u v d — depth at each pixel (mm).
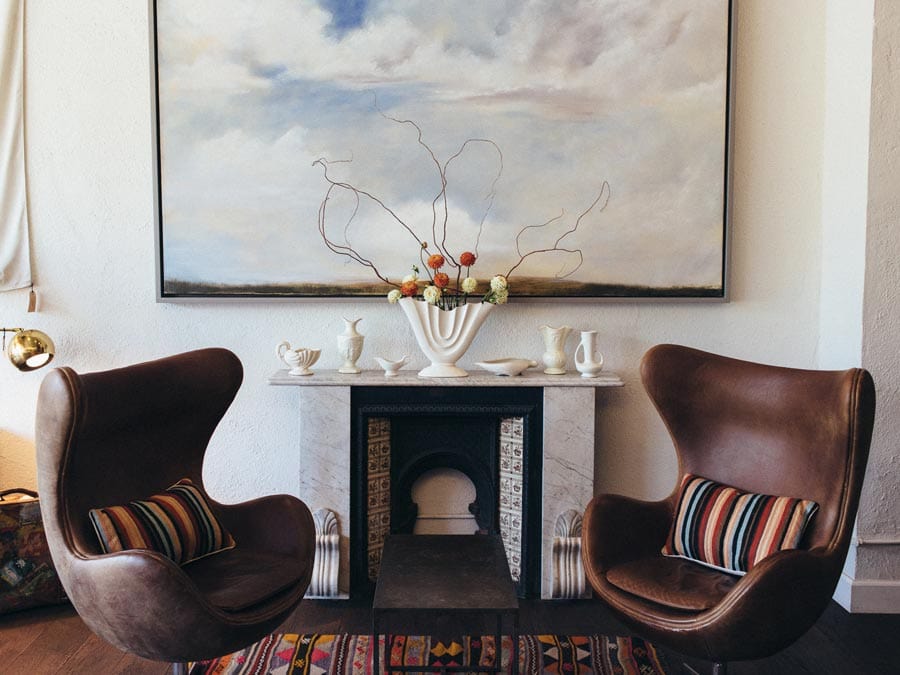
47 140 2701
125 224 2732
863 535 2520
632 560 2057
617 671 2107
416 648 2230
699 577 1896
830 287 2709
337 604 2549
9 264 2699
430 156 2711
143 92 2709
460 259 2607
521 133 2709
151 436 2061
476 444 2729
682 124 2711
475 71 2693
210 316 2768
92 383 1805
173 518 1923
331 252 2729
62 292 2736
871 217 2484
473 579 1810
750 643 1639
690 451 2221
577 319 2789
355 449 2584
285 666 2121
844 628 2391
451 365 2619
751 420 2096
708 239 2738
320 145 2703
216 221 2705
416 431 2713
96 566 1623
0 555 2408
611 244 2738
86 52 2691
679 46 2693
